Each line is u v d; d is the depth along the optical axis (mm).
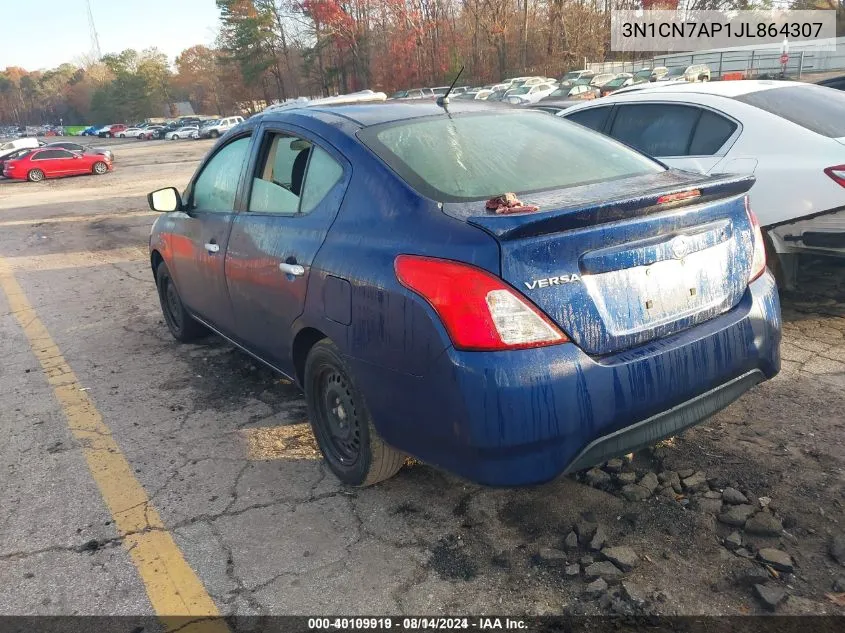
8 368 5102
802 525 2615
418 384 2406
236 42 72375
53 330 6039
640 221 2398
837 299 5117
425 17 56969
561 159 3070
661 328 2480
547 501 2881
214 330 4477
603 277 2354
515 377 2191
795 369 4004
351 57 64625
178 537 2840
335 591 2463
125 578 2609
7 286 8086
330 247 2832
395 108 3387
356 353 2680
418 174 2725
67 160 27391
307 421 3828
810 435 3256
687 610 2250
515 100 35156
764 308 2779
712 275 2650
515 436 2215
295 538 2781
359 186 2830
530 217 2186
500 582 2443
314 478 3227
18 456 3648
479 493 2988
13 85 171500
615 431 2359
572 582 2416
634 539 2602
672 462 3090
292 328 3170
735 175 2795
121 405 4230
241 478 3268
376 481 3025
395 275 2451
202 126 58281
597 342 2328
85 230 12492
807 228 4547
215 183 4141
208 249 4016
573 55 51375
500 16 52156
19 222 14523
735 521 2629
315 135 3203
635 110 5656
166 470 3393
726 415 3506
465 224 2320
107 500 3156
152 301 6809
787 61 38219
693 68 36250
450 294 2260
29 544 2859
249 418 3916
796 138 4676
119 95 112500
